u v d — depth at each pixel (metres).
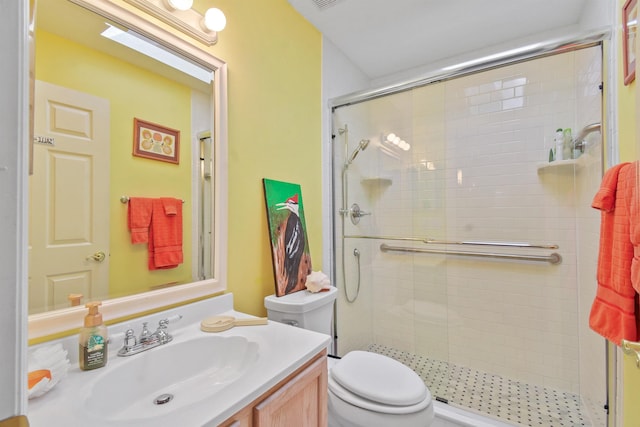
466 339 2.07
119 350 0.83
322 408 0.90
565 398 1.71
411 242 2.22
